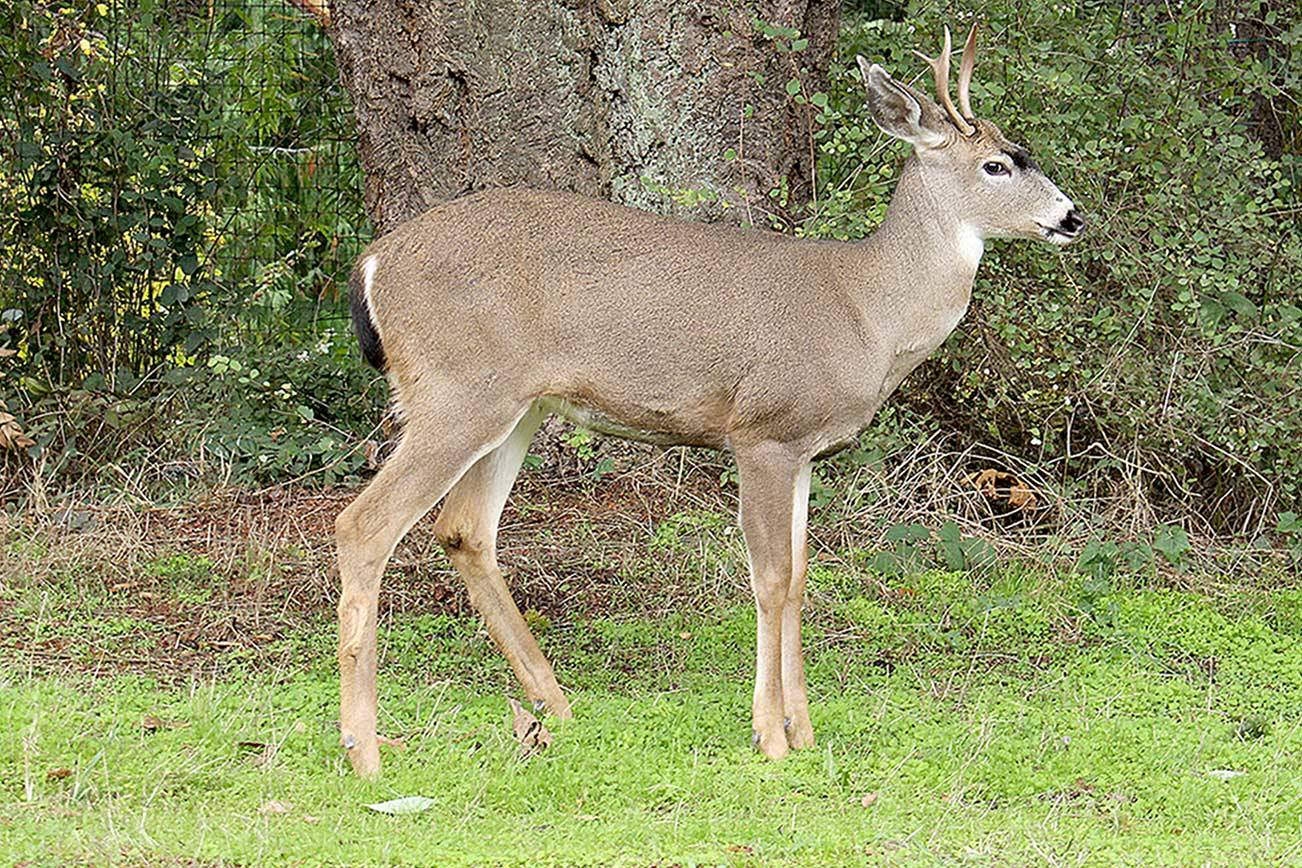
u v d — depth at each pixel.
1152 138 10.67
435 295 7.28
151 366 12.10
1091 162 10.31
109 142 11.76
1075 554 10.37
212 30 12.63
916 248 7.86
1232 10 11.84
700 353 7.50
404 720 7.80
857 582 9.88
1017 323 10.30
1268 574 10.40
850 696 8.40
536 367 7.42
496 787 7.07
